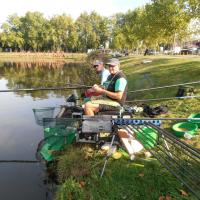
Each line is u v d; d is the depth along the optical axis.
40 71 16.41
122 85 3.04
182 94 4.72
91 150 2.94
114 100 3.05
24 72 15.81
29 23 39.97
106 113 3.02
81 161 2.71
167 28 10.28
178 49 20.61
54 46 40.03
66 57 36.03
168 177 2.33
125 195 2.19
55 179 2.84
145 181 2.32
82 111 3.43
